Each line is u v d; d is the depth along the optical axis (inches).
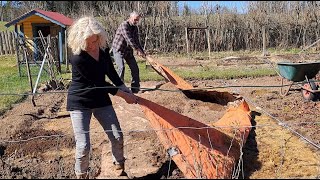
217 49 890.1
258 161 242.7
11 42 725.9
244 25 895.1
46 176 231.5
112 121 207.2
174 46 874.1
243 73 531.8
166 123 233.3
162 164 234.2
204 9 900.6
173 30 877.8
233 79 515.2
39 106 377.4
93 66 194.5
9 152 267.7
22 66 597.9
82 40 188.1
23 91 427.2
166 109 242.2
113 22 855.1
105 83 201.9
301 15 892.0
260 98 403.5
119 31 386.3
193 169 206.4
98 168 238.7
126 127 303.1
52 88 452.1
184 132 232.7
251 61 680.4
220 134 252.2
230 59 708.0
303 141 274.2
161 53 859.4
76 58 192.9
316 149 260.7
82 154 202.8
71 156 259.3
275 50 857.5
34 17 650.2
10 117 338.3
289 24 887.1
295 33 892.6
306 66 376.2
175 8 954.7
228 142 247.8
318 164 238.5
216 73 536.1
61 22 650.8
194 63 668.1
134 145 263.3
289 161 243.1
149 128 299.3
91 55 193.8
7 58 677.9
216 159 219.8
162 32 874.8
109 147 258.4
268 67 602.9
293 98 402.9
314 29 873.5
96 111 206.5
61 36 663.1
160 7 941.2
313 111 352.5
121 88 212.8
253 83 480.4
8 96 400.5
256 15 887.7
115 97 408.8
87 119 202.8
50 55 462.9
